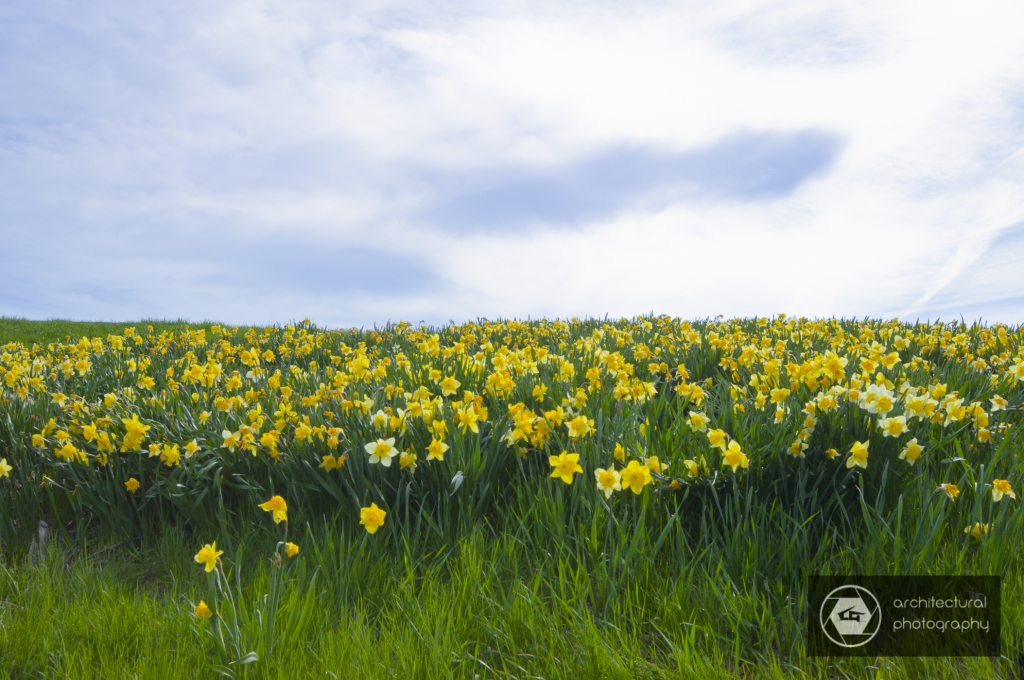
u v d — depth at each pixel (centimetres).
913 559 241
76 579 302
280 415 406
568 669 208
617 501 303
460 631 237
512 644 224
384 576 281
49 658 232
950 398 334
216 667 207
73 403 482
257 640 222
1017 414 386
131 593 298
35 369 643
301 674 213
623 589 254
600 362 544
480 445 357
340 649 223
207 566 241
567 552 280
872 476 305
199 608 226
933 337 658
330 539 290
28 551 347
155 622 250
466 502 324
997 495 259
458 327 1024
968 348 626
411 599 258
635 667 208
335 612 257
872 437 315
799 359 558
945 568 242
